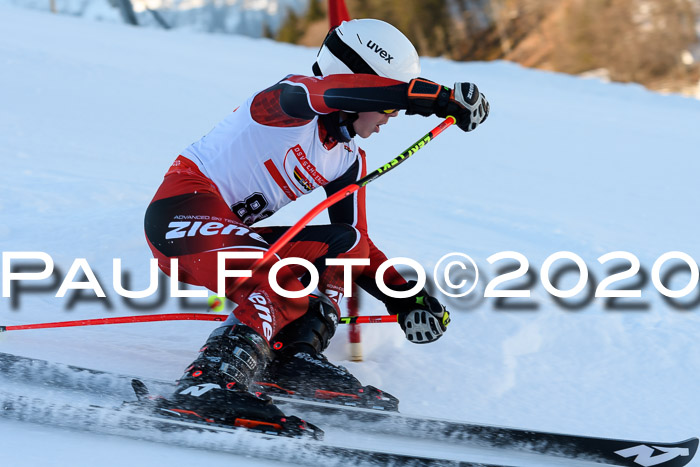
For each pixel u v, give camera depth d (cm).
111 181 1812
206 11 10794
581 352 1138
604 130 4203
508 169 2964
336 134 945
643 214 2436
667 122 4772
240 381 800
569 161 3284
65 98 3275
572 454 819
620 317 1251
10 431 739
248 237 887
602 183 2902
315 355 922
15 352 964
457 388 1005
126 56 4831
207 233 891
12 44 4531
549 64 9644
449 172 2767
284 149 945
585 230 1994
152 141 2716
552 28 9625
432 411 941
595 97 5662
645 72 9306
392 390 987
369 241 1024
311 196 1952
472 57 9981
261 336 826
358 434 862
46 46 4716
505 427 836
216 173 963
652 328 1212
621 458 803
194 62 5016
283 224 1538
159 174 2138
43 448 709
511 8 9744
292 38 10600
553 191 2661
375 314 1179
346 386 895
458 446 845
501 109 4559
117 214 1425
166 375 950
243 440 733
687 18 9162
